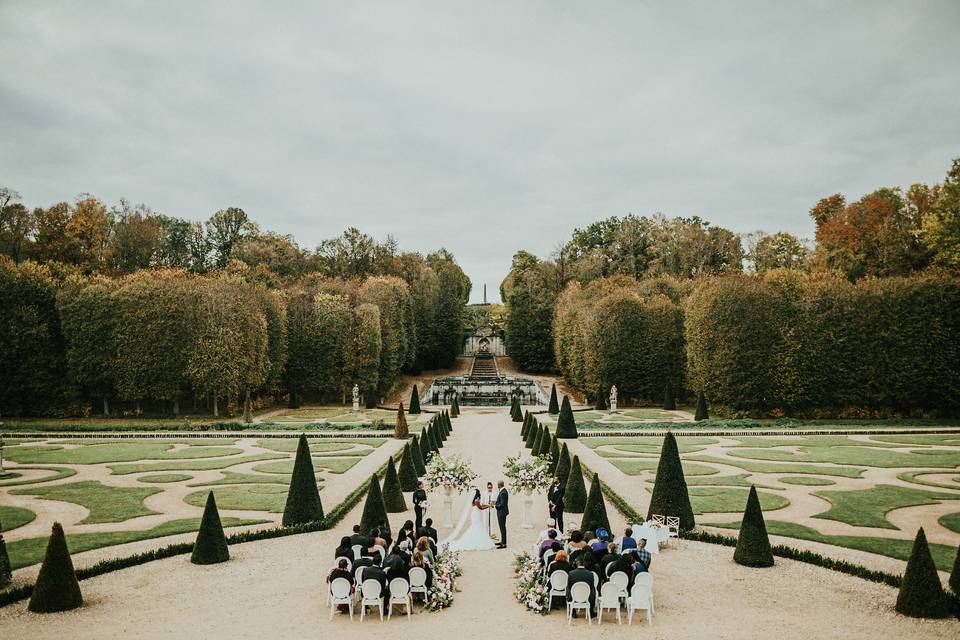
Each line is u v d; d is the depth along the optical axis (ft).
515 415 225.35
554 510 83.35
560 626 54.44
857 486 108.27
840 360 207.92
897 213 286.87
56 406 219.00
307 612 57.57
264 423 200.95
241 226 411.95
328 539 81.05
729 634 52.21
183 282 226.17
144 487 108.88
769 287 217.56
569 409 171.53
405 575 57.36
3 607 58.39
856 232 293.23
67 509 94.58
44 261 282.15
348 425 191.72
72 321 217.97
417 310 381.81
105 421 207.41
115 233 328.90
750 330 213.25
